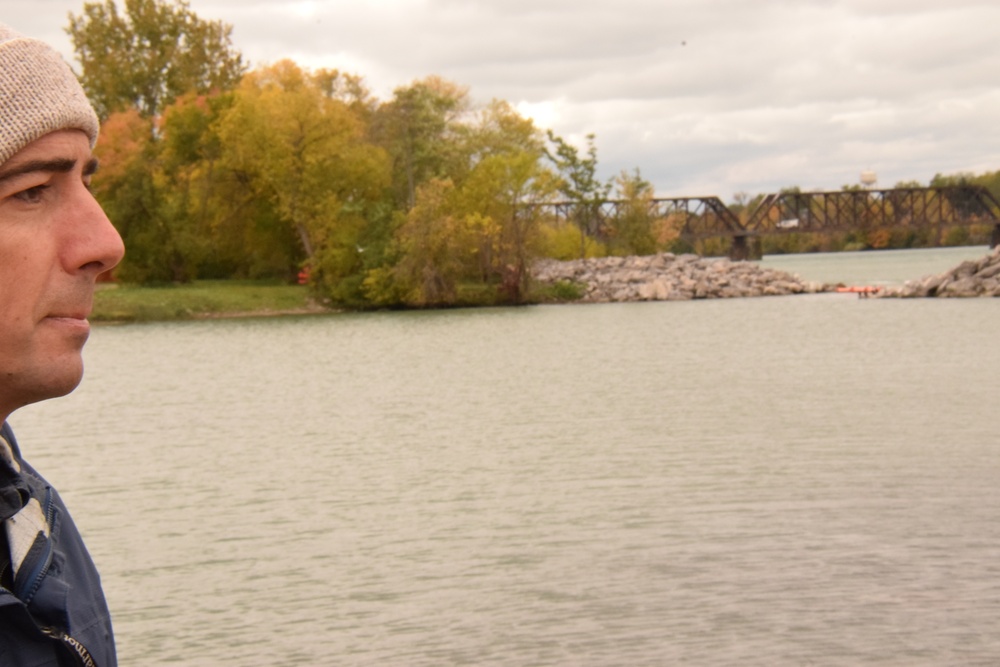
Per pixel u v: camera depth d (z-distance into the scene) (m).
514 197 85.50
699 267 100.31
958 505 16.42
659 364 42.12
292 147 83.06
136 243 86.81
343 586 13.57
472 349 52.41
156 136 106.00
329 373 43.25
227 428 29.05
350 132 84.81
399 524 16.84
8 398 1.22
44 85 1.18
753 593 12.59
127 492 20.42
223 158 84.75
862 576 13.06
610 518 16.58
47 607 1.28
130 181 87.38
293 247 89.56
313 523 17.16
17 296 1.18
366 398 34.78
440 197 82.12
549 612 12.25
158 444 26.59
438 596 13.01
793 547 14.44
